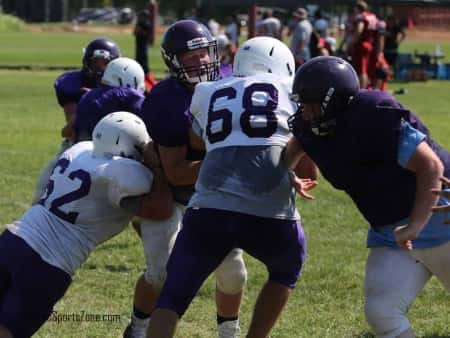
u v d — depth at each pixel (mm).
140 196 17719
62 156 18000
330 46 83875
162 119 17984
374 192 15867
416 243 16000
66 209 17234
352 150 15531
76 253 17250
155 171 18406
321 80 15297
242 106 16609
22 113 63062
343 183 16094
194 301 23250
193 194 17797
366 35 70500
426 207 15109
